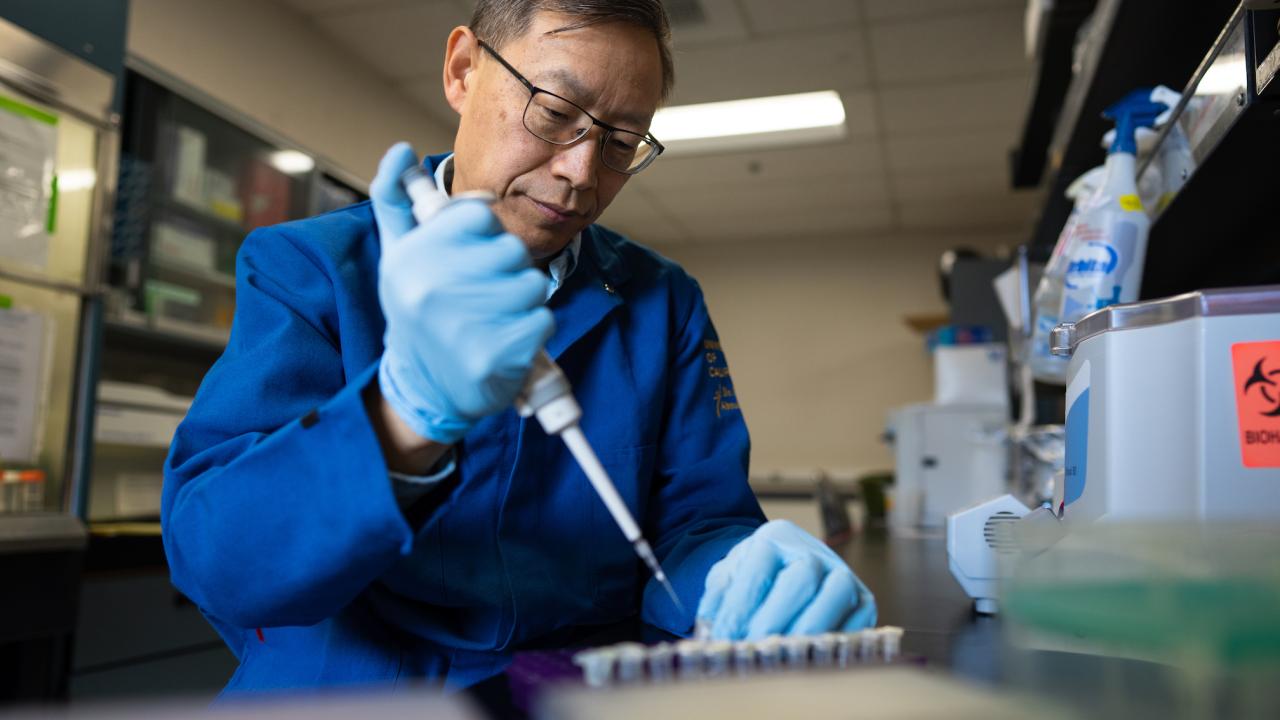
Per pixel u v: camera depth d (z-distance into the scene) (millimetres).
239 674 918
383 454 697
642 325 1121
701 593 909
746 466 1204
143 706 389
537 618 941
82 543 2346
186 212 3154
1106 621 504
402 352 653
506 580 931
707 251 7305
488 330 619
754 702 421
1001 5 3688
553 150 913
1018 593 567
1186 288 1946
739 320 7180
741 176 5688
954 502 3818
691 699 429
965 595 1259
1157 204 1325
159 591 2768
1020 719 400
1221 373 676
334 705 383
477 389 632
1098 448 741
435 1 3807
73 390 2434
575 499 997
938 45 4031
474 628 931
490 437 948
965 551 1012
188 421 818
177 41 3285
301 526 670
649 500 1140
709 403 1198
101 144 2484
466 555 922
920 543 2709
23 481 2271
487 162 933
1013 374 3893
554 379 647
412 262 630
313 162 3764
